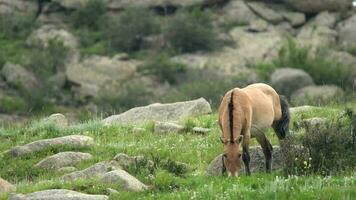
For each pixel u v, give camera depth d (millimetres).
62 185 16719
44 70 84312
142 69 86125
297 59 83188
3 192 17203
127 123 25844
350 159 16766
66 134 24391
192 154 20766
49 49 87875
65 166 19984
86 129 24828
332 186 14336
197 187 15766
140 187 16609
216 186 15156
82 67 85062
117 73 84812
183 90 75250
